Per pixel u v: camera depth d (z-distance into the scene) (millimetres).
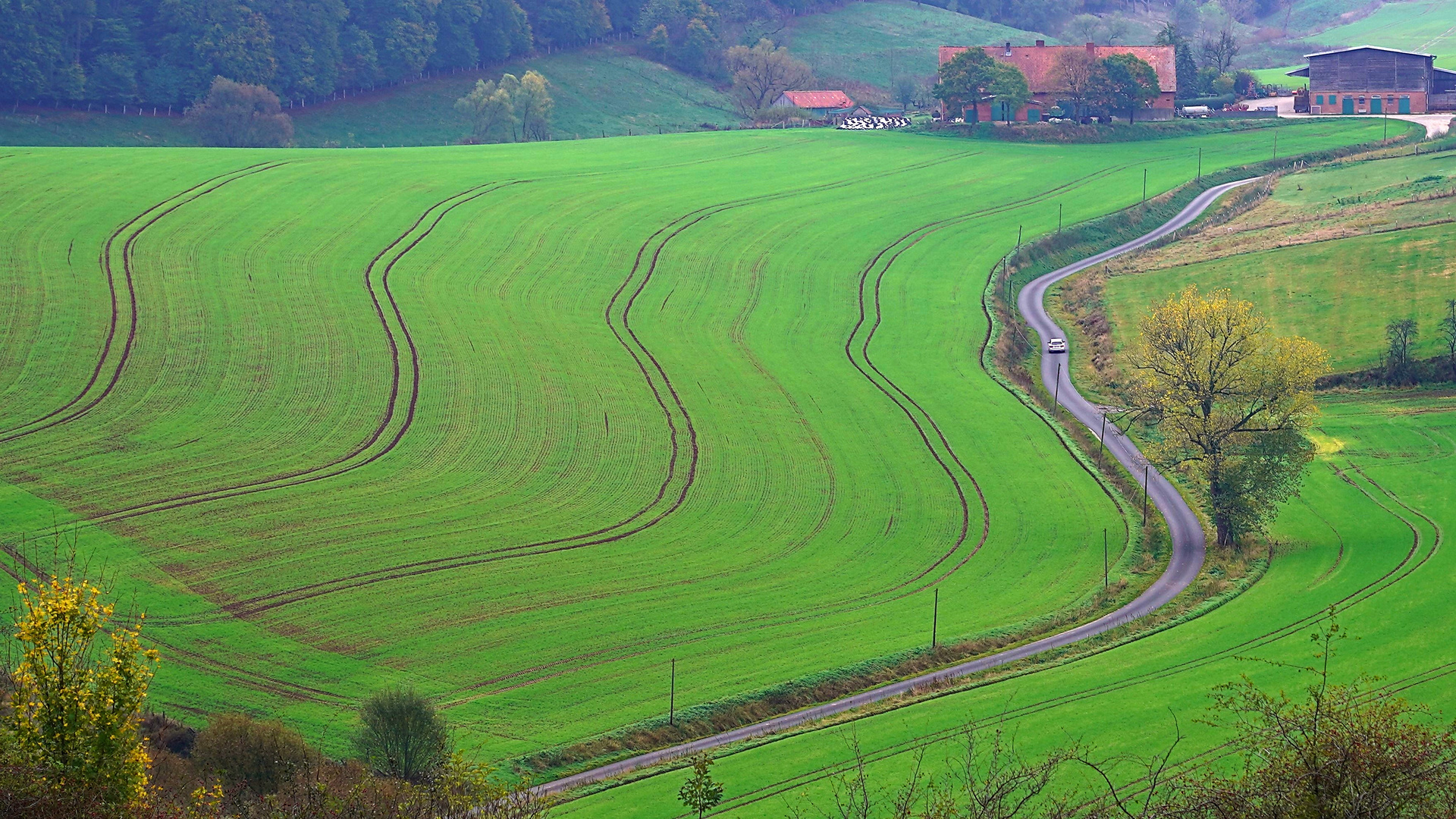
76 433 89188
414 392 99938
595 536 81000
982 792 29188
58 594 29781
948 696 60250
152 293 112875
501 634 68688
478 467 89312
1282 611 68000
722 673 65250
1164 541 82312
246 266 121125
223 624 68125
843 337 118938
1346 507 83875
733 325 120375
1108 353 115562
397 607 70812
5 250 117625
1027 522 85062
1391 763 22750
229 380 99188
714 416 100250
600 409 99875
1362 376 103312
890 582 76812
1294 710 25062
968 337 119125
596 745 58219
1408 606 66000
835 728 57156
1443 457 89812
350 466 88062
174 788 44562
